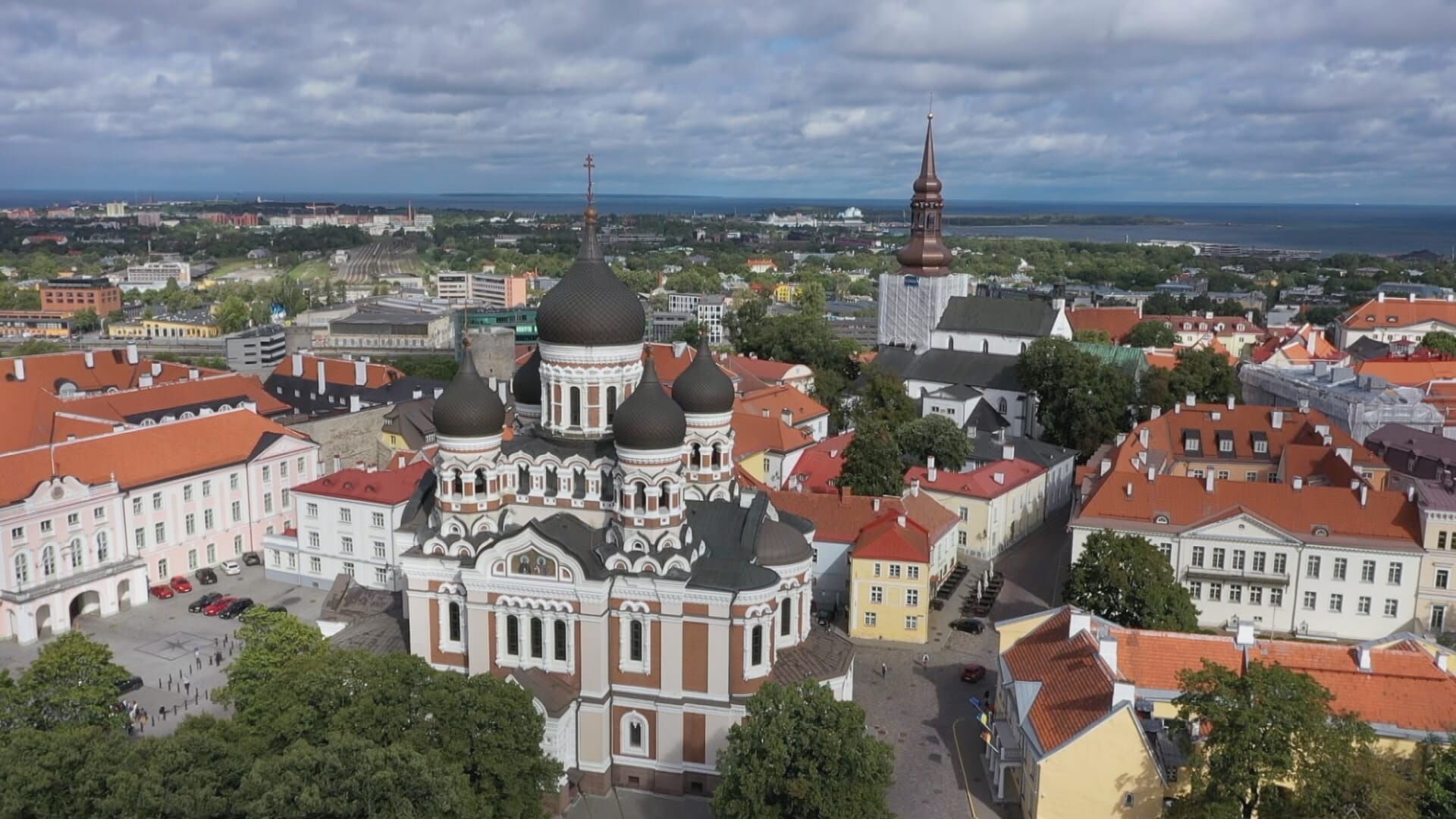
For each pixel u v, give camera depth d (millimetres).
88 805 67938
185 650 125875
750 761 78438
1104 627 97750
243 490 156375
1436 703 86438
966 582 146625
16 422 162750
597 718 94312
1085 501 138375
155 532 144125
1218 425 166125
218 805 67688
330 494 143000
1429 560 121188
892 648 125250
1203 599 128875
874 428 155625
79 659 88500
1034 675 95625
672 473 93875
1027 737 88812
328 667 83250
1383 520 124750
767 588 92938
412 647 99312
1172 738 83625
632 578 92688
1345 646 95500
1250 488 130750
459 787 73875
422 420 195250
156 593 141375
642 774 96125
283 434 161875
